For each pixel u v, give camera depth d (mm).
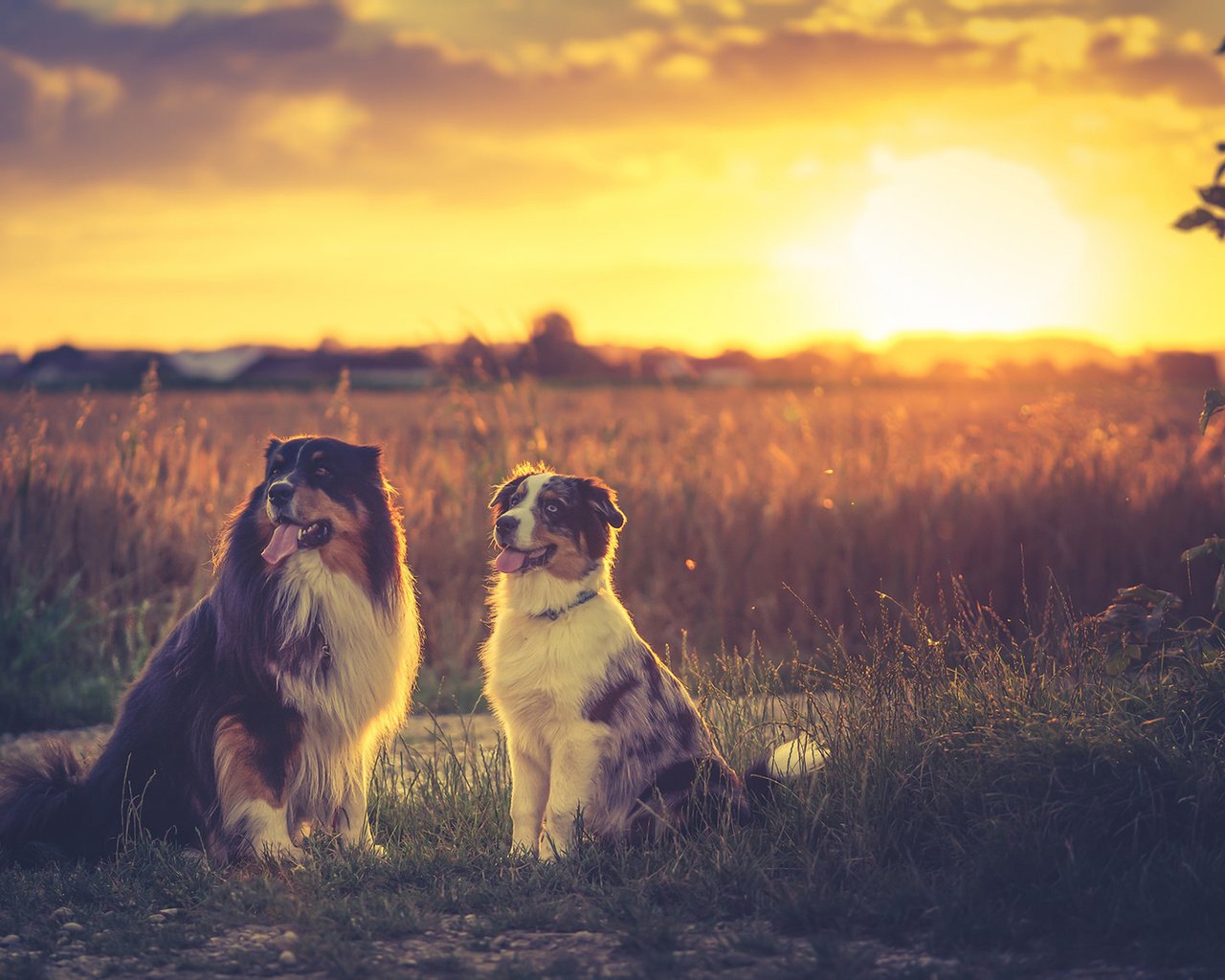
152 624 10508
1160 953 3969
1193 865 4410
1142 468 11977
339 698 5492
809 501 11570
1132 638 5457
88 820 5496
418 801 6250
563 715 5387
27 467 10641
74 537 10805
